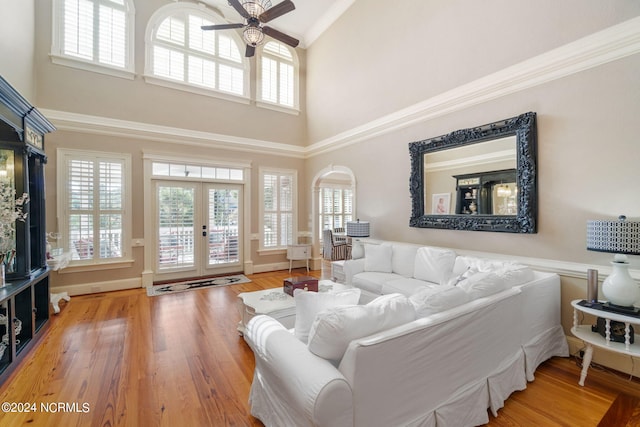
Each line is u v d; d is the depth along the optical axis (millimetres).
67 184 4238
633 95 2252
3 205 2543
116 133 4594
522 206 2859
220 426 1745
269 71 6207
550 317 2512
